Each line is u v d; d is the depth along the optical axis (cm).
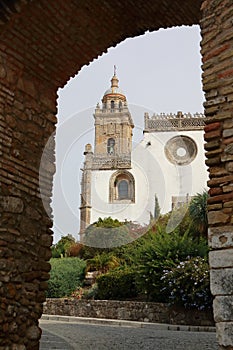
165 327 1126
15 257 496
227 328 294
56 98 601
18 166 520
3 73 516
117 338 851
